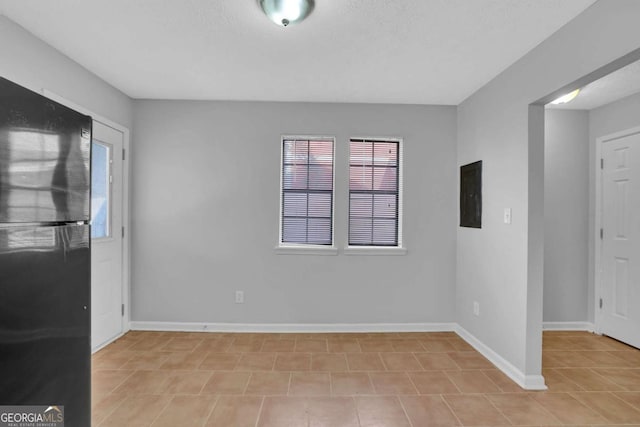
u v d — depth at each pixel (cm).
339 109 317
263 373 232
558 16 178
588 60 170
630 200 288
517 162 229
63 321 115
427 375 232
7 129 92
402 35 199
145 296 313
